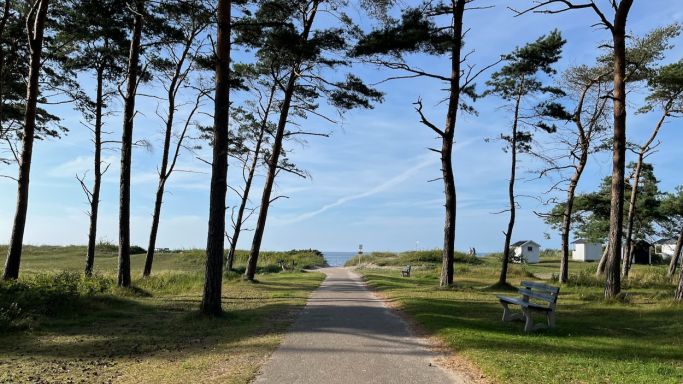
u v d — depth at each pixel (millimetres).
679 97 28844
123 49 22000
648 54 24203
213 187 12820
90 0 18703
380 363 7641
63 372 7176
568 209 28234
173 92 26078
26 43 20859
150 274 25438
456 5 21109
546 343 9109
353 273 40125
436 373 7082
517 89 25641
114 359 8023
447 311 13398
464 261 54812
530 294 11641
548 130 25844
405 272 36031
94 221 23594
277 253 61219
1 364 7680
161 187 26297
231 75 26797
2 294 12133
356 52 19500
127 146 19031
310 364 7527
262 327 11023
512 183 24375
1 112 20922
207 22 14625
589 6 17859
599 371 7004
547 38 24719
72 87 23438
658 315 13039
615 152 17672
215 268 12594
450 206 21641
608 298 16750
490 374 6867
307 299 17203
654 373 6957
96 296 14875
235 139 31375
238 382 6520
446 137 21641
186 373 6996
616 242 17266
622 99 17656
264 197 26594
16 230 15938
